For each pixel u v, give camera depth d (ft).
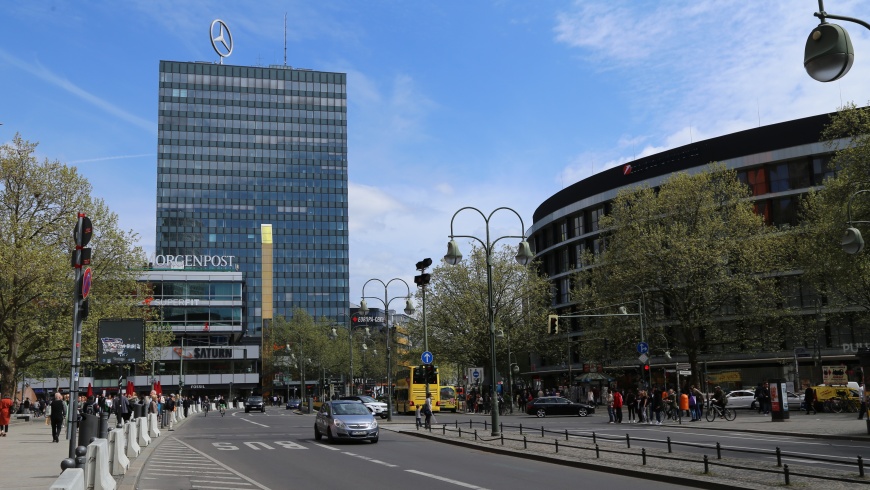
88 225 55.21
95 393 368.27
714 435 100.01
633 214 188.34
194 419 198.49
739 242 178.81
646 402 135.03
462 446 91.25
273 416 218.38
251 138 541.34
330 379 422.00
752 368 237.66
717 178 189.67
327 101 563.48
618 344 192.03
